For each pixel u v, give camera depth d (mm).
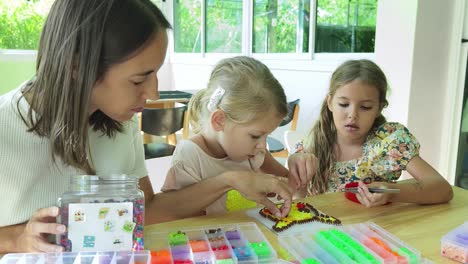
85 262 582
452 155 2439
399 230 838
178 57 5504
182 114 2793
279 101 994
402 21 2250
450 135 2416
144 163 1067
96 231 606
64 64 667
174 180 1117
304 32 3480
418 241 783
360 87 1284
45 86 694
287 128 3545
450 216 925
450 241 711
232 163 1180
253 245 729
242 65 1034
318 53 3408
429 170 1229
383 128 1385
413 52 2211
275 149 2680
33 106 727
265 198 923
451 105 2383
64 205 606
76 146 721
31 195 773
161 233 787
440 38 2299
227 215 902
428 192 1004
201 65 4973
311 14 3365
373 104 1312
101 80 685
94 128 896
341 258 698
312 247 739
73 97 680
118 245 612
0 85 4277
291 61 3596
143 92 727
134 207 625
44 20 706
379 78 1326
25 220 769
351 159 1411
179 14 5348
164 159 3025
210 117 1056
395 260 679
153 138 3570
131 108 727
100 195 618
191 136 1220
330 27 3248
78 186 629
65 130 700
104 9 653
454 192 1117
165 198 1011
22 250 639
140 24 666
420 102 2309
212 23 4723
